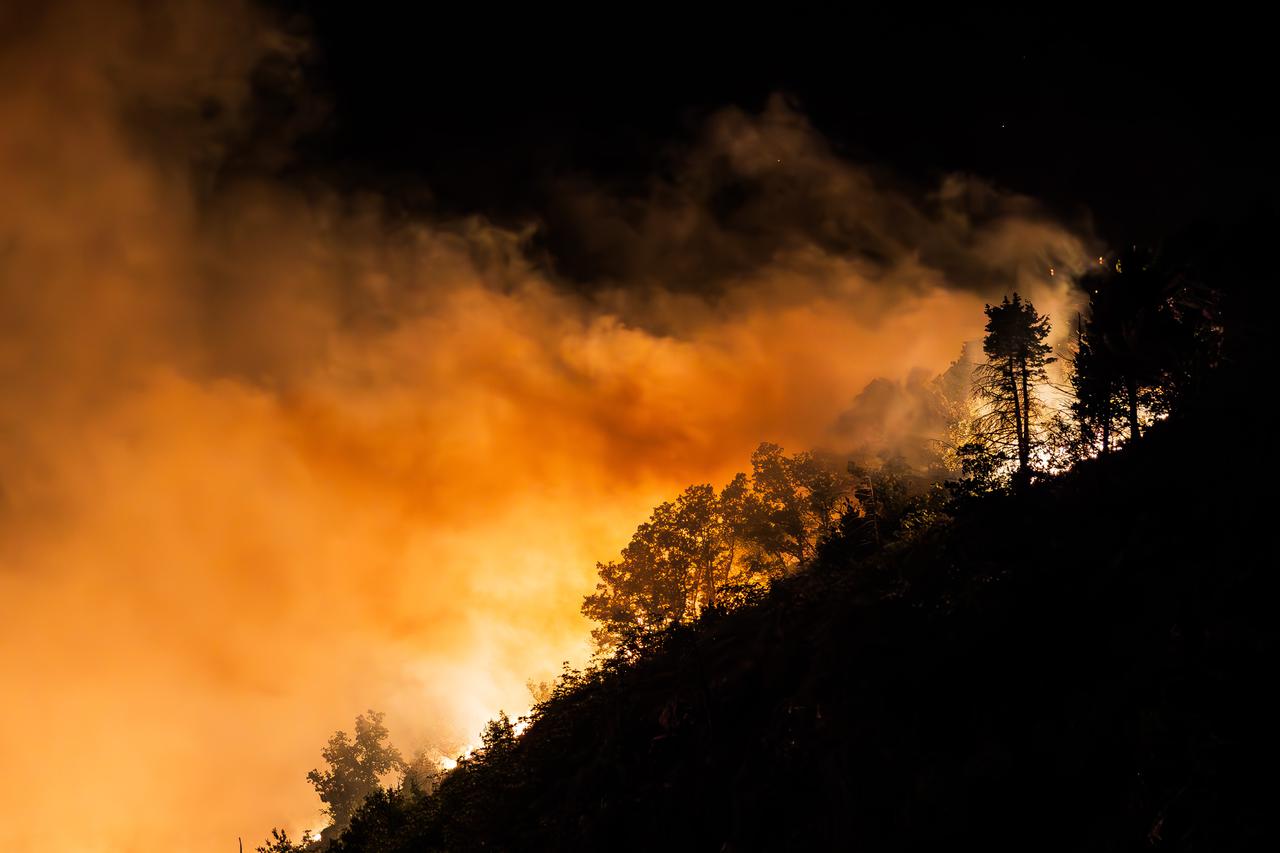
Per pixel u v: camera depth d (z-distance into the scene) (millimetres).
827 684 37312
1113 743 25828
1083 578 32031
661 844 40125
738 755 40562
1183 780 22656
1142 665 26938
